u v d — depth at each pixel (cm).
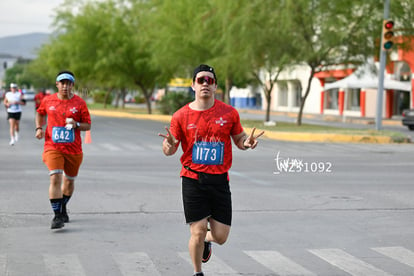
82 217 1680
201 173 1067
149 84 9888
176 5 7725
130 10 9650
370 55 5834
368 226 1623
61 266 1203
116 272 1166
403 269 1213
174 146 1073
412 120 6419
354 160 3272
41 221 1627
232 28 5928
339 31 5541
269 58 6012
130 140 4444
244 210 1812
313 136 4672
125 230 1529
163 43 7769
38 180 2347
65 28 10062
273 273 1175
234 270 1193
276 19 5753
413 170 2850
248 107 14200
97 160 3091
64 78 1537
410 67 8150
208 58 7519
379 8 5597
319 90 11169
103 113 10169
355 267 1225
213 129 1063
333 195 2100
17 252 1308
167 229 1545
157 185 2259
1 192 2061
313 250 1361
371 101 9338
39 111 1593
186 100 9031
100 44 9625
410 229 1593
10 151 3472
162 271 1177
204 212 1076
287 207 1869
